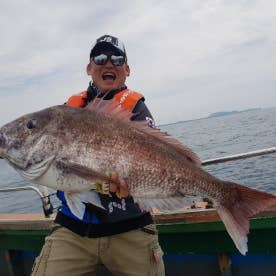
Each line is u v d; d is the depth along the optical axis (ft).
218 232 4.60
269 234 4.41
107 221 3.80
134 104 3.91
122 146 3.16
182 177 3.26
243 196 3.27
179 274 5.01
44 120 3.20
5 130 3.27
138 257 3.88
